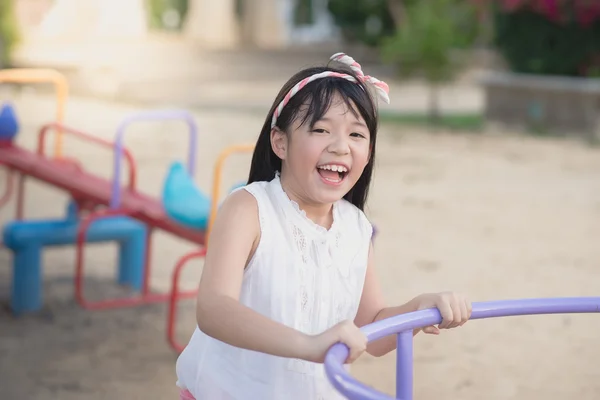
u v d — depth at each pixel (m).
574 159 12.26
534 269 6.76
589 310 2.01
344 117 2.07
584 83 14.35
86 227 5.29
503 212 8.83
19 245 5.51
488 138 14.16
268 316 2.12
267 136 2.25
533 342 5.22
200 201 4.95
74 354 4.87
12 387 4.37
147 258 5.76
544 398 4.41
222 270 2.04
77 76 19.00
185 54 25.58
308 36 31.38
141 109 16.05
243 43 30.20
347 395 1.49
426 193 9.71
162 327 5.36
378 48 26.22
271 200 2.17
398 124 15.66
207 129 13.88
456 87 22.50
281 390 2.13
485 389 4.51
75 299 5.83
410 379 1.90
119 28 28.17
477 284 6.31
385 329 1.82
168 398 4.33
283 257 2.13
